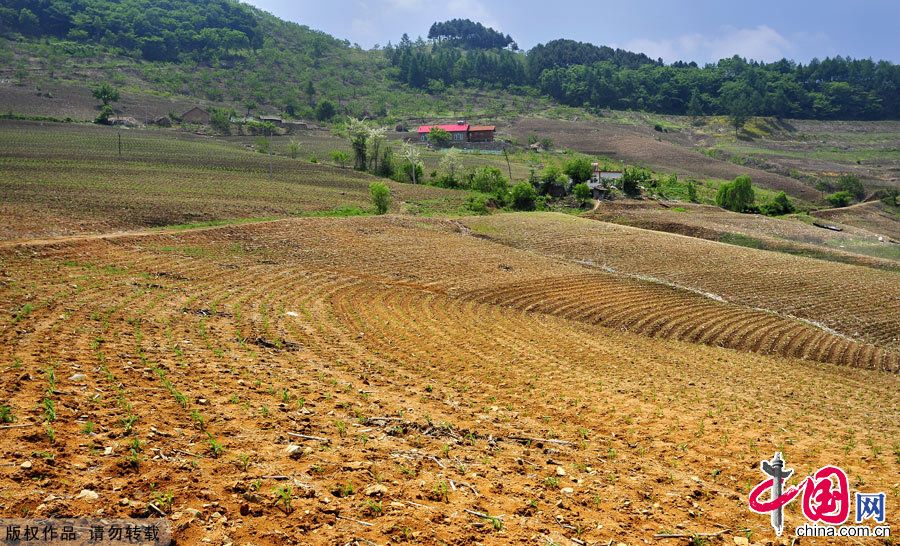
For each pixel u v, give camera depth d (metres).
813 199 126.00
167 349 17.89
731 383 24.91
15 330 17.84
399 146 146.75
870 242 80.50
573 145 175.25
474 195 87.31
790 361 32.22
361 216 61.56
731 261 53.03
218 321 23.44
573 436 14.80
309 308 28.84
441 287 38.47
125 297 25.28
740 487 12.30
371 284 36.78
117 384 13.59
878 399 25.67
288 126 160.50
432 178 103.56
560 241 58.53
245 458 10.23
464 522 9.08
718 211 95.00
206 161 90.69
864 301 43.47
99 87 174.62
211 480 9.49
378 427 13.18
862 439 17.73
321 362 19.45
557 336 30.06
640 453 13.96
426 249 49.72
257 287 32.09
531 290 40.00
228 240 44.72
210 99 195.25
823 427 18.81
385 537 8.44
